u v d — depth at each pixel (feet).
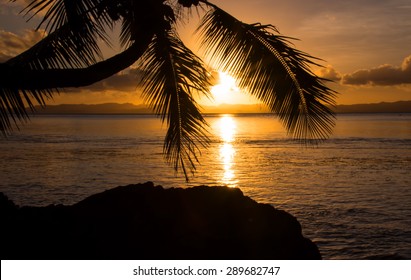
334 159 141.90
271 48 19.72
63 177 100.42
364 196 77.87
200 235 20.83
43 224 21.70
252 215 22.34
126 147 190.60
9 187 86.12
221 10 20.33
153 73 20.74
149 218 21.80
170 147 22.56
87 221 21.94
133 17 19.06
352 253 45.14
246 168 120.88
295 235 22.17
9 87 16.88
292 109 20.33
